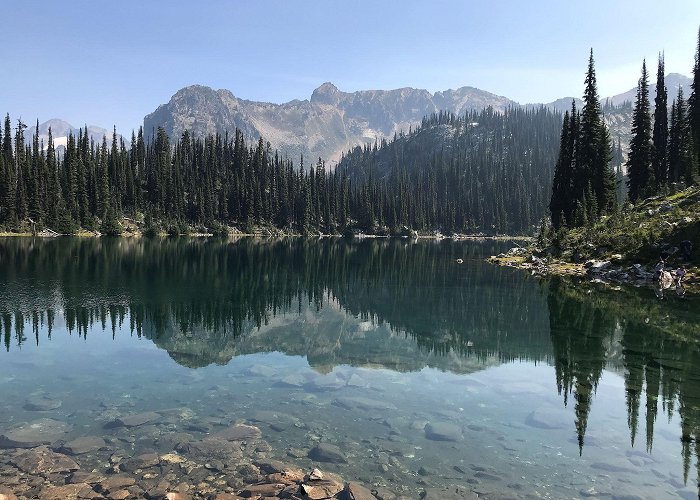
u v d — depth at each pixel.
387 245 132.50
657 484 10.21
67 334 24.45
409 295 40.91
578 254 55.47
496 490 9.94
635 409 14.55
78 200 122.88
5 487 9.68
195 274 52.72
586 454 11.65
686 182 60.09
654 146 76.56
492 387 16.98
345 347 23.48
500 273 55.72
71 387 16.44
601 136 72.94
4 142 127.25
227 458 11.24
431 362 20.62
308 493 9.49
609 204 69.00
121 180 142.75
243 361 20.64
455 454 11.66
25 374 17.83
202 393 16.11
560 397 15.76
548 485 10.14
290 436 12.61
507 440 12.47
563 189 79.00
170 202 149.12
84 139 149.62
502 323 28.86
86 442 11.92
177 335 25.08
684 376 17.72
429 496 9.61
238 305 35.41
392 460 11.29
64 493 9.51
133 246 91.69
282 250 99.38
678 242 44.12
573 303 33.91
